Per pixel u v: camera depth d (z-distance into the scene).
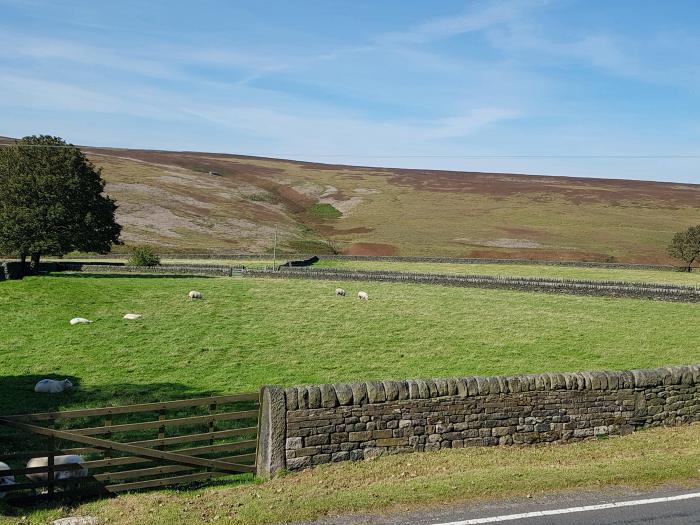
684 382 16.31
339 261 82.62
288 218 132.00
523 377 14.62
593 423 15.05
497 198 160.62
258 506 10.46
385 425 13.22
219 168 180.38
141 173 148.12
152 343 26.95
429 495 10.86
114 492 11.52
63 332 28.08
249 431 12.80
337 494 10.95
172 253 86.94
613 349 27.78
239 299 37.91
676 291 40.38
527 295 43.34
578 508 10.51
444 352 26.88
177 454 12.13
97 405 19.27
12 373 22.44
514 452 13.66
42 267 54.34
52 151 51.56
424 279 49.28
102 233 53.56
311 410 12.62
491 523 9.91
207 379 22.42
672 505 10.68
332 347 27.33
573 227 126.44
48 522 9.99
